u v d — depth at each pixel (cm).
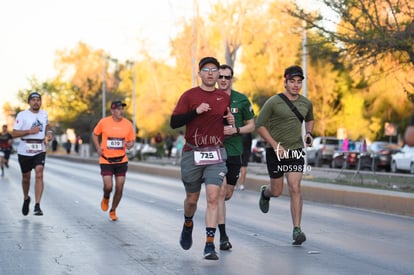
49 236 1956
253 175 4412
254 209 2758
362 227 2211
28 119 2364
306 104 1808
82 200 3109
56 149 15650
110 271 1461
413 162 5772
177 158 7031
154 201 3097
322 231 2108
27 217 2417
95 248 1753
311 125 1848
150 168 6072
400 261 1602
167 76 10806
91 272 1451
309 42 4266
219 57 7081
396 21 3309
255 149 8644
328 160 7475
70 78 12712
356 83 7881
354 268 1508
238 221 2345
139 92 13012
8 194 3434
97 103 12519
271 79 8094
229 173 1731
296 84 1786
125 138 2356
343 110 8306
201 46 7281
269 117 1794
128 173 6269
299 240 1806
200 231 2072
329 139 7675
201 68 1534
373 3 3412
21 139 2386
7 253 1677
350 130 8125
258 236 1984
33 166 2412
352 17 3531
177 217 2441
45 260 1587
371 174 4881
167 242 1855
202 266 1515
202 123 1534
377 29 3334
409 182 3981
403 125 6950
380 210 2734
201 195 3406
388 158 6391
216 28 7150
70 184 4269
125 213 2573
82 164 8581
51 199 3153
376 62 3550
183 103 1537
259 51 8069
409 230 2147
